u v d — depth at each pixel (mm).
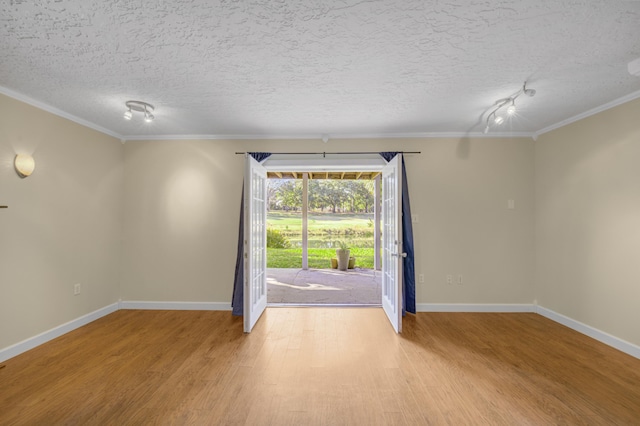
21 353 2773
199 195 4062
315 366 2568
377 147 4055
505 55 2107
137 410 1989
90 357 2715
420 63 2217
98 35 1859
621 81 2498
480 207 3990
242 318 3729
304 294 5105
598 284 3088
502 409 2016
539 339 3113
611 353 2805
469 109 3141
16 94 2723
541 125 3670
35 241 2939
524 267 3971
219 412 1976
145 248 4070
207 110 3162
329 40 1923
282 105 3029
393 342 3043
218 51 2051
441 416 1946
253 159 3525
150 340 3084
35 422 1874
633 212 2760
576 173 3344
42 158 3004
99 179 3711
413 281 3863
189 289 4062
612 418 1928
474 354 2787
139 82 2521
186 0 1541
